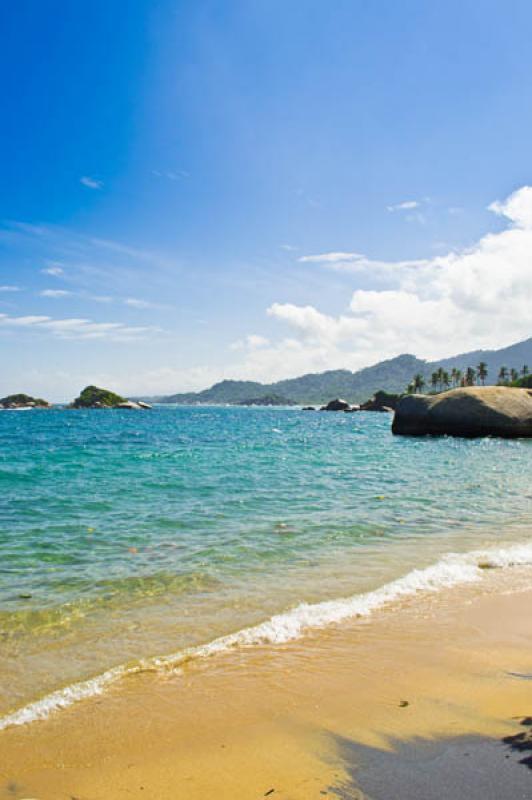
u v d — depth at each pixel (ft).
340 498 51.72
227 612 24.16
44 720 15.67
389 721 15.46
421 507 47.60
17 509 46.34
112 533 38.29
